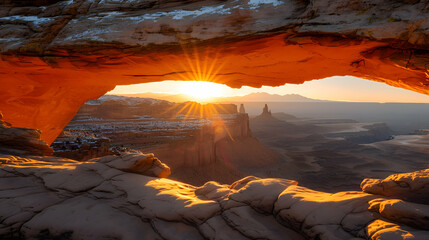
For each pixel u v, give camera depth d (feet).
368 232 10.34
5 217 15.66
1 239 14.46
